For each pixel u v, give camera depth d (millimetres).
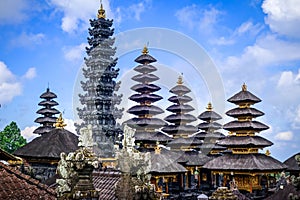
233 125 54750
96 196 15438
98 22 43312
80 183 15617
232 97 56500
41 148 47531
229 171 51688
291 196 16484
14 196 16188
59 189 16016
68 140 49719
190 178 57156
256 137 54656
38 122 72625
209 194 54469
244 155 53094
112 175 21266
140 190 15969
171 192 52156
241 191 51000
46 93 74062
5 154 22219
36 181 17797
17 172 17797
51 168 46281
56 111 73375
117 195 16906
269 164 51250
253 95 56406
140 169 16812
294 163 52500
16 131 83250
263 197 50750
